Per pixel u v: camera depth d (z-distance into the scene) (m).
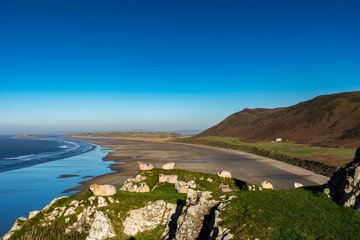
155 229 19.58
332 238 10.73
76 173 57.00
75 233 18.80
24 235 17.89
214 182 33.47
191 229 15.49
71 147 158.88
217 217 13.86
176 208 20.44
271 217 12.76
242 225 12.52
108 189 22.05
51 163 75.19
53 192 40.00
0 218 28.98
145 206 20.69
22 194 38.88
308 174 56.38
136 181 34.66
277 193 16.05
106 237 18.52
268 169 62.50
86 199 20.92
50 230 18.64
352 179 13.52
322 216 12.42
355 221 11.58
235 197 15.84
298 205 13.79
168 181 31.22
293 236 11.08
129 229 19.44
